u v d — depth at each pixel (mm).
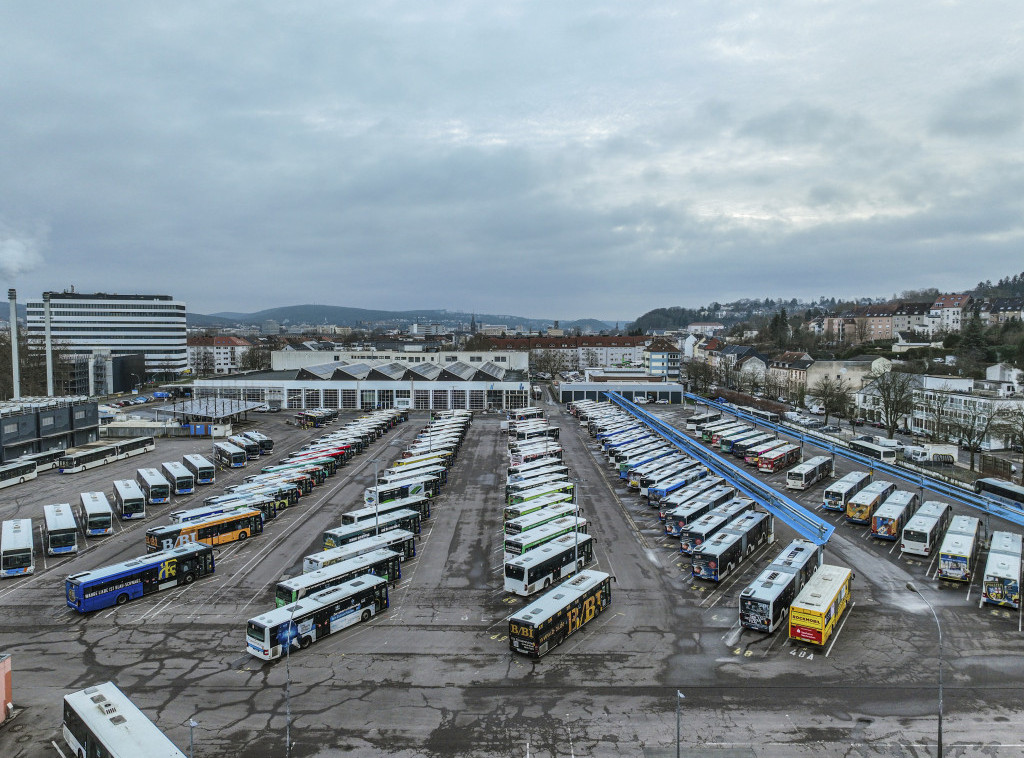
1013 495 79125
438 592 53844
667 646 44562
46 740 34375
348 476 95062
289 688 39219
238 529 66438
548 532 60531
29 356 182125
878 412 141250
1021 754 33156
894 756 33000
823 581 49156
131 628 47281
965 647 44281
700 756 33000
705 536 60312
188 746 33594
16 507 79000
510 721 36031
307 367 175875
